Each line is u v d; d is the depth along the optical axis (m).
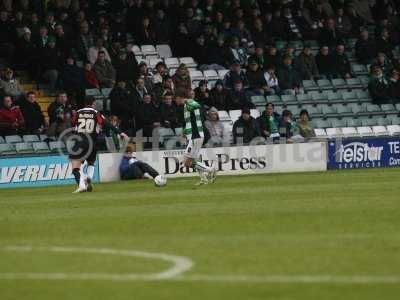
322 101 86.62
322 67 89.81
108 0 85.50
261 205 44.47
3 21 78.69
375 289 23.72
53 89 79.44
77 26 80.88
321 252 29.30
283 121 77.44
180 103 75.81
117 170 69.88
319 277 25.23
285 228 35.47
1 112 71.38
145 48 86.06
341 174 69.00
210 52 86.50
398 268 26.42
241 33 88.56
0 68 78.50
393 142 79.75
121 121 73.94
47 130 71.81
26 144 70.69
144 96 74.25
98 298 23.33
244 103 81.25
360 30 96.56
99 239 33.34
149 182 65.81
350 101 88.00
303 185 57.50
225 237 33.16
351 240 31.83
